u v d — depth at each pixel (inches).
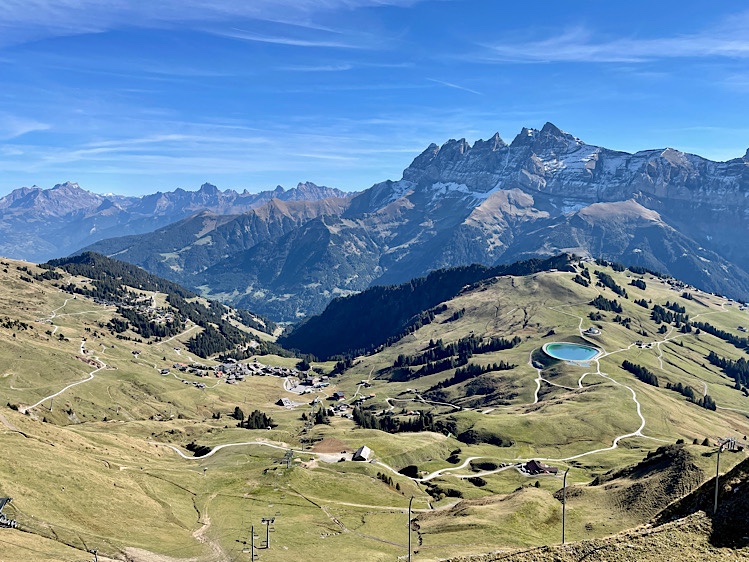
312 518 5196.9
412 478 7588.6
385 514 5625.0
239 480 6215.6
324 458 7849.4
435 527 5054.1
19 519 3560.5
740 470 2783.0
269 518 5059.1
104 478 4758.9
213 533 4480.8
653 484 5369.1
